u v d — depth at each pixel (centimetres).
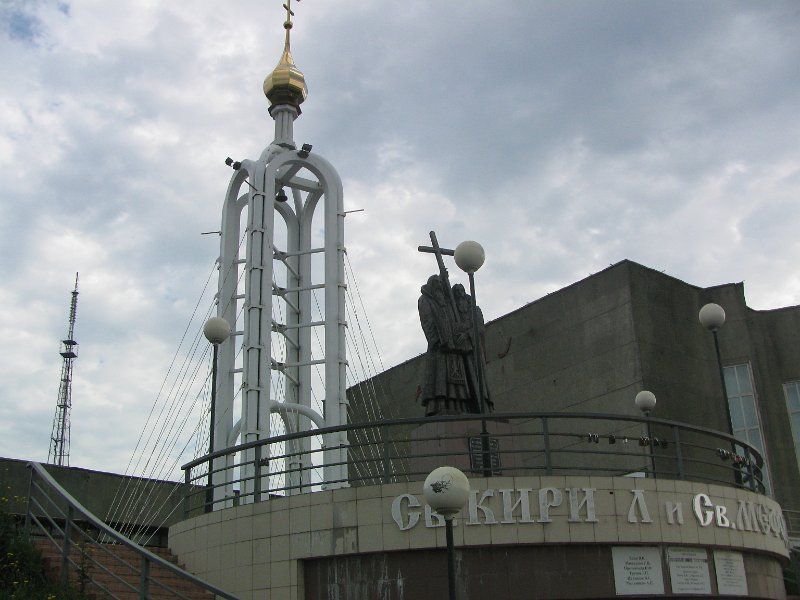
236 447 1922
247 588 1770
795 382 3409
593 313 3275
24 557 1603
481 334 2277
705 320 2227
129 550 1891
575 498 1689
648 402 2503
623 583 1683
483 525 1655
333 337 3272
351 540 1692
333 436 3144
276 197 3622
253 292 3159
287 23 3841
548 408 3356
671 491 1777
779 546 2002
